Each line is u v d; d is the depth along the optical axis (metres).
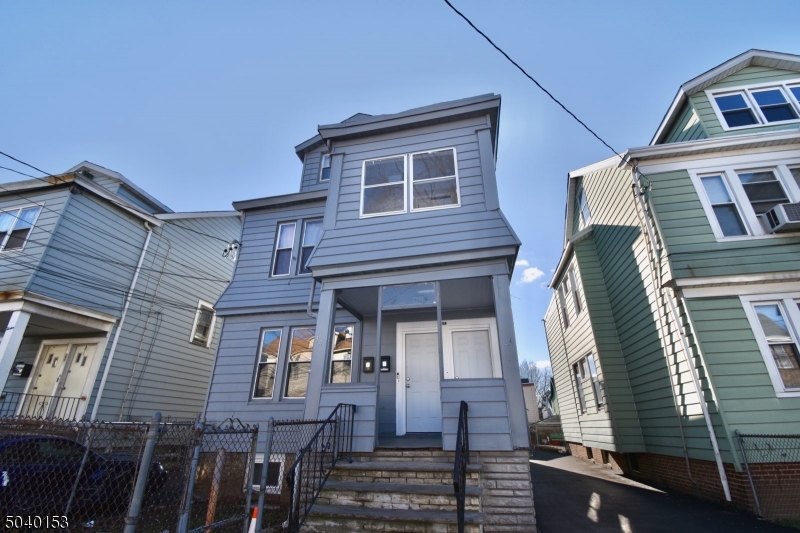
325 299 6.51
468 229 6.38
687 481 7.06
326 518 4.26
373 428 5.50
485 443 4.97
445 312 7.90
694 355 6.55
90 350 9.86
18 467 4.63
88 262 9.55
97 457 5.36
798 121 7.91
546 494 7.39
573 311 12.38
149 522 5.21
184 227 12.56
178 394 11.63
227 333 8.76
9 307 8.07
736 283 6.62
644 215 7.89
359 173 7.58
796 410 5.79
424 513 4.18
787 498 5.40
